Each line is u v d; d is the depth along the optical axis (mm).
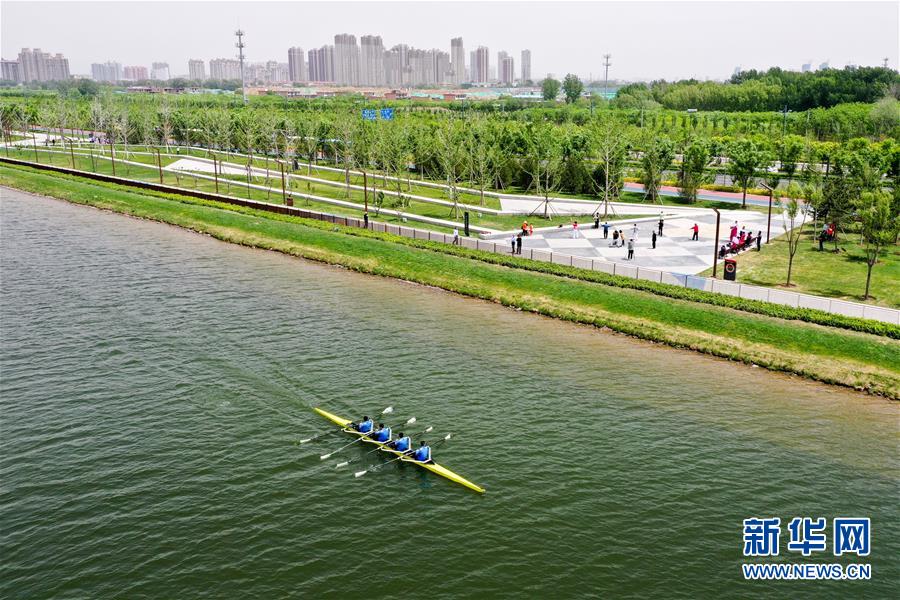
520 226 101250
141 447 43938
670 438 45656
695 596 32594
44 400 49625
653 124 189500
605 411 49125
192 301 71125
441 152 134125
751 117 194250
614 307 67250
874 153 112312
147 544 35500
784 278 74562
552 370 55781
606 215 106875
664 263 80688
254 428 46438
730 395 51875
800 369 55500
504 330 64500
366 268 83688
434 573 33750
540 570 34000
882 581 33625
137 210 116625
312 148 170625
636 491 40000
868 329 59031
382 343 60719
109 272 81312
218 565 34156
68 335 61469
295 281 79062
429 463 42312
